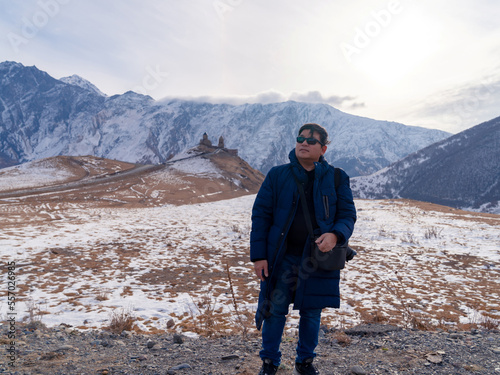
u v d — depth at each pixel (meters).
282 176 2.03
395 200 37.62
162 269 9.40
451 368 2.34
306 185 2.00
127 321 4.88
